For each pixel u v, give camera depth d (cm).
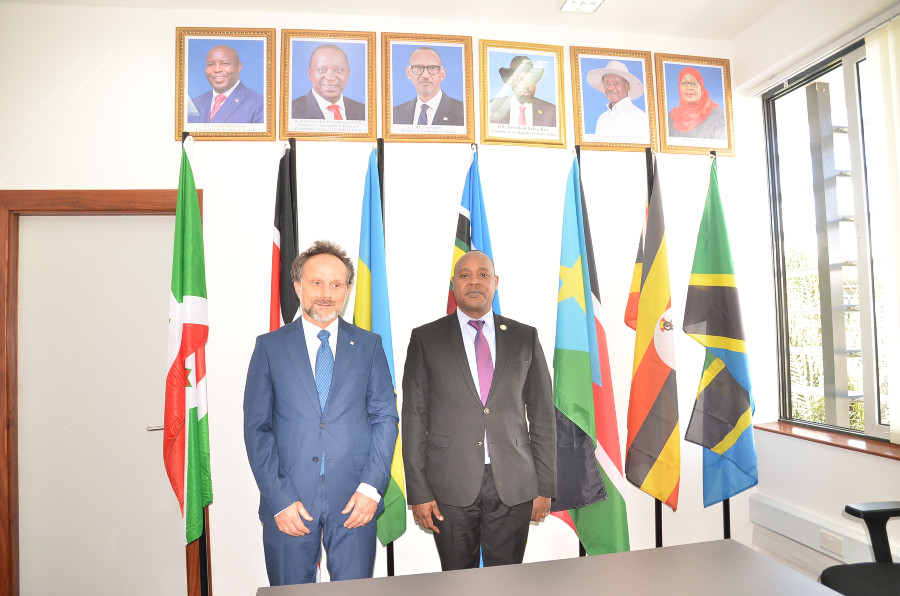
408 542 248
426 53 268
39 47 246
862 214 241
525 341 206
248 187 252
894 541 213
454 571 113
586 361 229
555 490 196
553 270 271
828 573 164
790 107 291
